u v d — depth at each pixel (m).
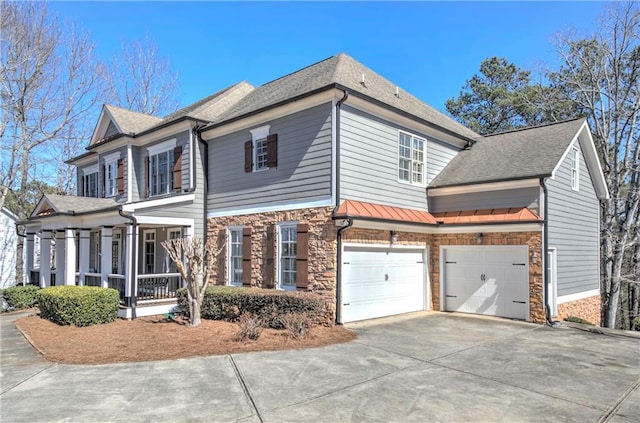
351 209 11.13
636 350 9.09
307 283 11.70
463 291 13.77
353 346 9.01
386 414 5.31
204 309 12.16
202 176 15.30
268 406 5.55
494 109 30.73
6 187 23.70
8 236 23.58
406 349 8.81
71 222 15.18
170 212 14.13
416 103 16.78
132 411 5.40
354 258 11.77
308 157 12.01
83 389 6.28
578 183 15.42
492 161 14.39
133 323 11.80
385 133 13.01
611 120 21.92
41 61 23.53
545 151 13.48
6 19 22.23
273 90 15.52
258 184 13.47
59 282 17.89
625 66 21.94
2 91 22.81
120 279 13.84
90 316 11.48
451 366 7.57
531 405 5.72
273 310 10.76
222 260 14.51
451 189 14.03
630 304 23.61
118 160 18.05
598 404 5.82
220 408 5.49
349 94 11.49
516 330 11.05
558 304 13.45
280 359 7.91
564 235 14.09
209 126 14.73
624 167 20.97
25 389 6.34
